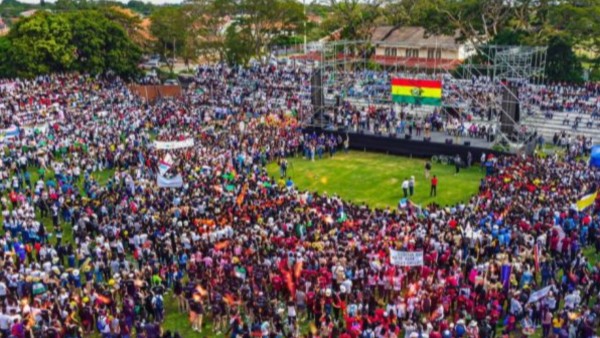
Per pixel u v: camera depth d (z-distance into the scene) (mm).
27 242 34719
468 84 67375
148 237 33188
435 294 26094
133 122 62094
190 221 35188
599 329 25672
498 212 35531
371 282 27844
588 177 42344
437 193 46812
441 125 60219
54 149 52781
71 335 24938
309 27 103688
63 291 26766
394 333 23938
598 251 33688
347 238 31578
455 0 87000
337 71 74812
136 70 89438
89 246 32469
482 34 85562
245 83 83438
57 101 68000
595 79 79625
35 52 80125
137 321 25828
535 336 26438
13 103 65875
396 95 58938
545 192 38625
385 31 97812
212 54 106875
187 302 28391
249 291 27000
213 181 43062
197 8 101875
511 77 58969
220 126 62469
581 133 60312
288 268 28500
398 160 56469
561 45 74188
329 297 26219
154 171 46656
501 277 27422
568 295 26391
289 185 46031
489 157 50344
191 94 77938
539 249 30094
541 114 65062
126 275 28328
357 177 51500
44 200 40875
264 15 95875
